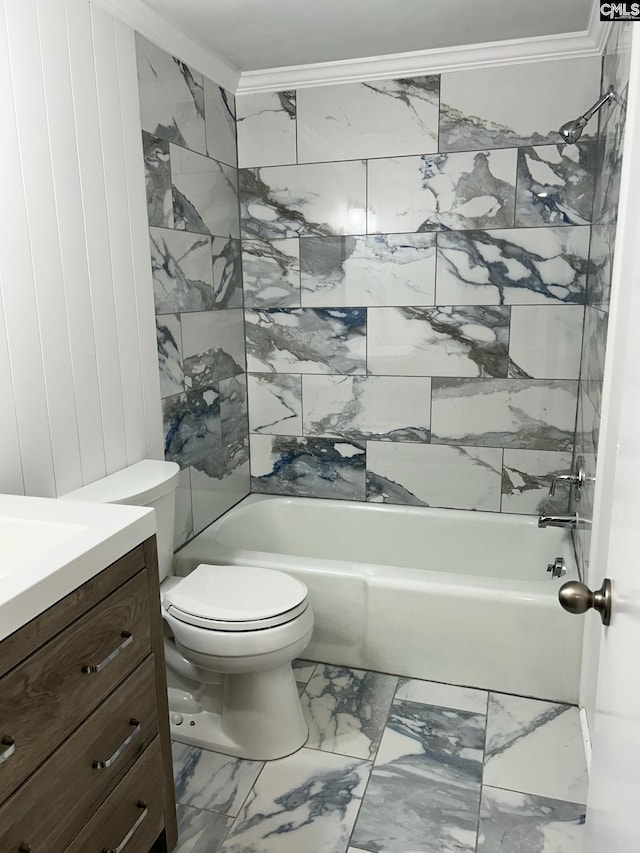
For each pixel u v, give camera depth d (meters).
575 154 2.46
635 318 0.73
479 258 2.65
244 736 1.92
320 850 1.59
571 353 2.62
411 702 2.16
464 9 2.14
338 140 2.71
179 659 2.09
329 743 1.97
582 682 2.07
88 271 1.92
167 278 2.35
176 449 2.49
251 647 1.79
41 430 1.76
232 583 2.00
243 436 3.08
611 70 2.09
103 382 2.01
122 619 1.32
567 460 2.72
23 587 1.04
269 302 2.96
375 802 1.74
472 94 2.53
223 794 1.78
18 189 1.64
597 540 1.82
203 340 2.64
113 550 1.27
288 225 2.85
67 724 1.16
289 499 3.06
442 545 2.87
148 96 2.17
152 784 1.47
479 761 1.89
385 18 2.20
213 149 2.63
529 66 2.45
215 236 2.69
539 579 2.72
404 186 2.67
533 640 2.13
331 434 3.01
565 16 2.20
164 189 2.30
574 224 2.52
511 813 1.70
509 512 2.84
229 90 2.74
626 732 0.69
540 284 2.60
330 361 2.93
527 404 2.72
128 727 1.36
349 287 2.83
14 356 1.66
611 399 1.73
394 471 2.96
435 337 2.77
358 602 2.29
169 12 2.12
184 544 2.58
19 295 1.67
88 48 1.86
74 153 1.83
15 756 1.03
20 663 1.03
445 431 2.85
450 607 2.19
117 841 1.33
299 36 2.34
